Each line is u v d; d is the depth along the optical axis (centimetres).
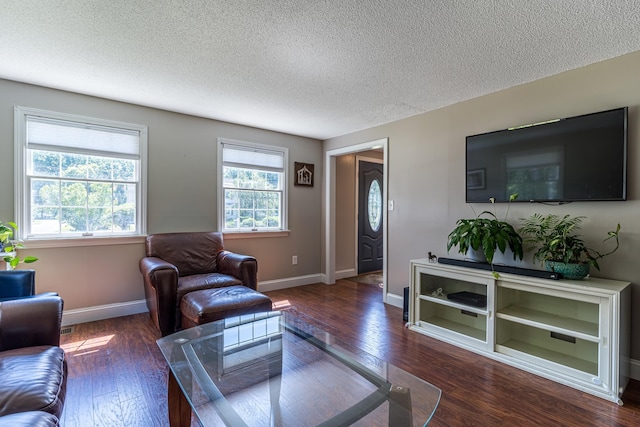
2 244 263
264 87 284
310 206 480
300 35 200
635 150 214
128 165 333
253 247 424
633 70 215
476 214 302
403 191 369
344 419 132
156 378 208
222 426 131
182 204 364
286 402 152
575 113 240
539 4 166
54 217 296
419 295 297
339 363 176
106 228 322
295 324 222
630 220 217
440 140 332
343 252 523
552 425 167
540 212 259
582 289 202
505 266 256
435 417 172
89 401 182
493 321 244
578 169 232
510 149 271
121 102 325
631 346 215
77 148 304
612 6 167
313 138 480
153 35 201
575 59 226
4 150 273
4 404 107
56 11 176
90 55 228
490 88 281
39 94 286
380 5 169
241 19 183
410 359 239
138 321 311
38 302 163
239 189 411
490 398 191
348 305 373
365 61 234
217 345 186
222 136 392
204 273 341
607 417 173
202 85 282
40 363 134
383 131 396
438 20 182
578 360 219
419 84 274
